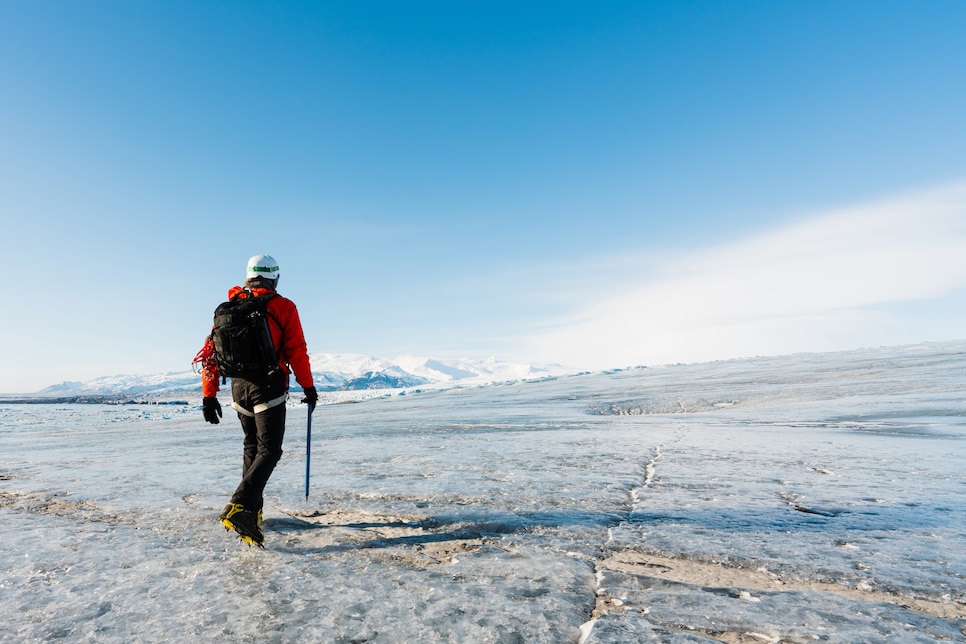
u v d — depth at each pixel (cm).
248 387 320
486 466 595
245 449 355
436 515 370
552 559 277
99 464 717
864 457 614
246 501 285
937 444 723
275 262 359
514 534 329
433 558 286
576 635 192
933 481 474
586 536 318
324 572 259
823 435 870
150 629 198
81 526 356
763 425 1084
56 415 4522
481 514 370
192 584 243
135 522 370
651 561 279
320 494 450
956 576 247
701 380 2842
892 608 211
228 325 317
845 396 1761
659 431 991
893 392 1722
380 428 1226
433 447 795
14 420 3416
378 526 353
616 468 570
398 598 225
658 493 440
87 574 259
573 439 870
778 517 355
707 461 609
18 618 208
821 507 382
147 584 244
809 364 3098
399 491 455
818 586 243
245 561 278
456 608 214
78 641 189
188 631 196
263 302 325
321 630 195
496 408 2000
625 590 235
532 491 450
